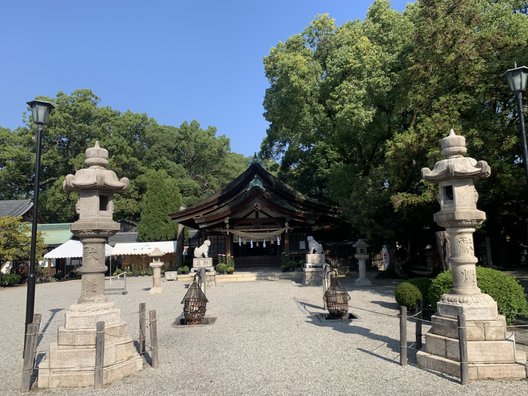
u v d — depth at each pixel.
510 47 12.59
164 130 48.25
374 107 18.64
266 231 25.14
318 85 23.20
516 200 15.49
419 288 10.28
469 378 5.39
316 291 16.00
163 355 7.21
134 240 35.78
